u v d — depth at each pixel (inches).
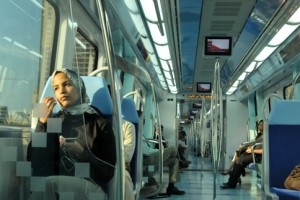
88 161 90.2
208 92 556.1
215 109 235.9
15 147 87.5
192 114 569.6
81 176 89.4
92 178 90.2
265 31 303.3
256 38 328.5
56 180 88.0
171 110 569.6
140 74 135.6
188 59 443.5
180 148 479.5
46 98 91.7
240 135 561.0
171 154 300.0
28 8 131.5
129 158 147.5
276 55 345.7
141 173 161.0
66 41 147.5
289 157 164.2
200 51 405.7
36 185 87.0
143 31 285.6
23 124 105.5
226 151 547.8
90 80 111.0
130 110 162.7
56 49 147.5
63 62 147.2
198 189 345.7
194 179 426.6
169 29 303.1
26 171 87.1
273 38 308.7
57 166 88.5
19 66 123.3
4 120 106.0
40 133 88.4
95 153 95.5
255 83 470.3
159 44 341.4
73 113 91.0
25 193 86.9
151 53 360.2
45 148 88.0
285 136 165.6
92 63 218.1
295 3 236.1
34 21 136.6
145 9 246.2
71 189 88.4
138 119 162.2
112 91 71.3
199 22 319.6
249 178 472.7
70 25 146.3
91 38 204.8
